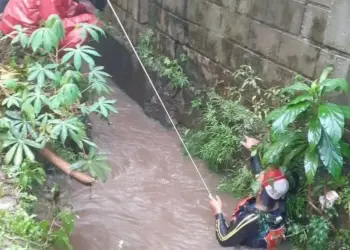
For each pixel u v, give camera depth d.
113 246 4.48
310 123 3.94
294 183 4.49
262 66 5.19
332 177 4.18
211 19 5.75
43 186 4.70
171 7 6.34
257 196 4.48
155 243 4.56
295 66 4.78
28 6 5.20
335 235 4.29
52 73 4.55
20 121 4.35
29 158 4.16
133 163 5.63
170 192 5.22
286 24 4.79
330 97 4.37
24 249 3.24
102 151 5.75
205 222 4.87
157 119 6.46
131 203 5.02
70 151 5.01
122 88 7.16
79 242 4.48
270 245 4.42
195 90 6.04
